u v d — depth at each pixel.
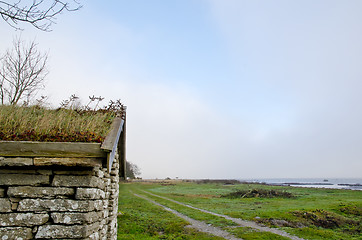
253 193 44.09
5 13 4.55
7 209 3.95
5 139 4.38
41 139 4.47
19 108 6.52
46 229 3.97
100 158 4.27
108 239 6.79
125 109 8.27
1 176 4.02
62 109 6.73
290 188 64.69
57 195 4.14
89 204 4.21
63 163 4.09
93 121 5.80
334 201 34.28
